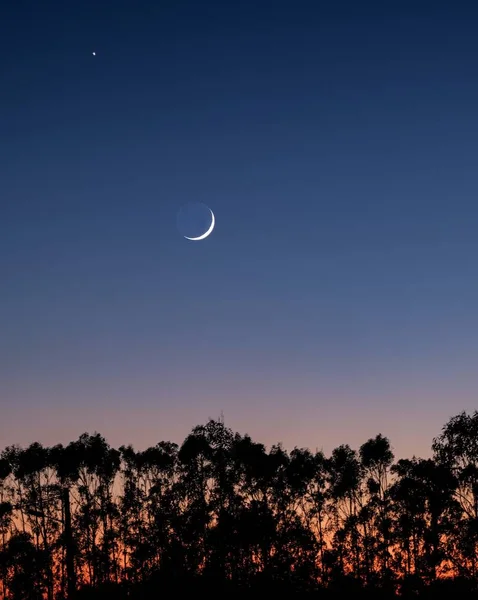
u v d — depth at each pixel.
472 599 54.41
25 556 63.25
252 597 60.84
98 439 69.19
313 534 64.25
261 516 61.44
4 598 63.44
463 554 55.56
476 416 55.34
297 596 61.72
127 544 64.62
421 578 56.78
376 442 66.38
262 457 65.25
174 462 68.00
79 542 64.56
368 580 61.47
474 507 55.62
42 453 68.62
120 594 62.16
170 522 63.75
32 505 66.69
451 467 55.78
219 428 66.19
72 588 45.12
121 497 67.81
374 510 64.00
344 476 66.31
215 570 61.34
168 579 61.53
